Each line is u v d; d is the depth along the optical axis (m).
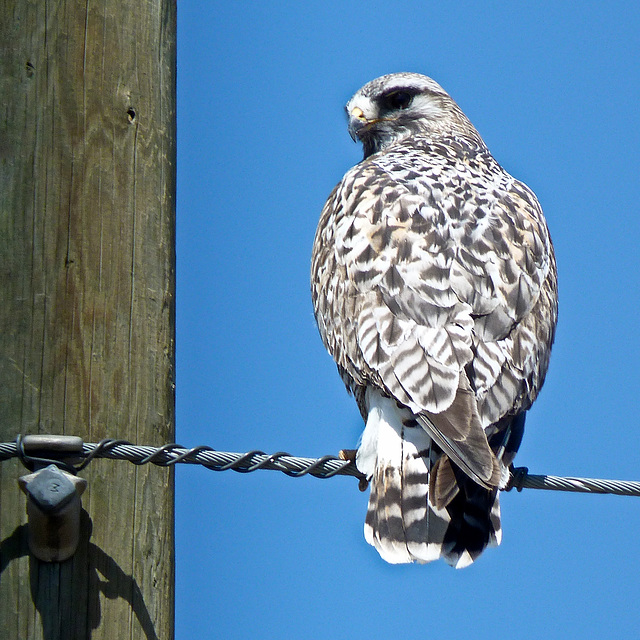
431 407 7.27
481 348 7.74
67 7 7.17
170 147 7.52
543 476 7.69
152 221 7.21
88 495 6.61
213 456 6.73
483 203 8.96
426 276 8.15
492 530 7.53
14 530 6.44
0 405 6.53
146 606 6.68
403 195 8.98
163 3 7.64
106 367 6.83
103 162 7.08
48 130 6.96
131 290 7.02
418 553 7.39
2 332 6.62
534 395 8.23
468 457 6.88
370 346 7.90
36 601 6.36
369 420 8.05
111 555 6.61
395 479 7.60
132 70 7.33
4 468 6.49
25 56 7.01
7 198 6.79
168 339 7.20
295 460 7.09
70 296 6.81
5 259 6.71
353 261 8.64
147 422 6.93
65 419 6.65
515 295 8.23
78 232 6.91
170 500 7.00
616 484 7.55
